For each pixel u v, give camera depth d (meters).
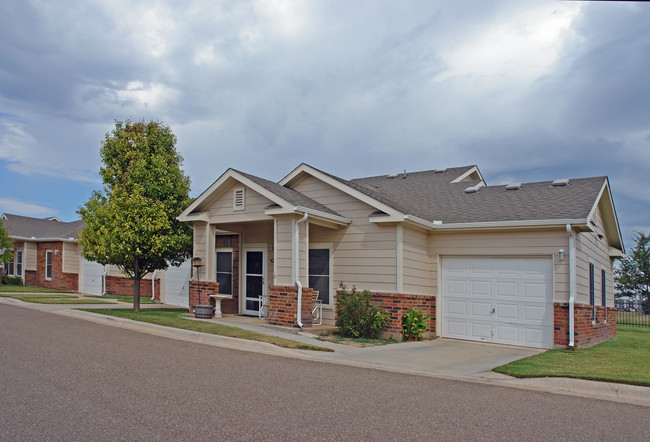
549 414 5.66
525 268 12.42
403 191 17.25
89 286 25.80
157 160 15.31
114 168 15.74
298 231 12.42
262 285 15.34
